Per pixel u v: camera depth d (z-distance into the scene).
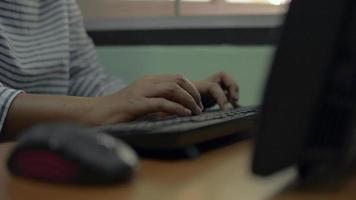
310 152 0.42
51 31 1.26
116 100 0.70
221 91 0.87
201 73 1.39
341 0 0.39
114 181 0.43
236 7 1.43
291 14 0.40
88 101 0.73
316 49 0.40
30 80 1.18
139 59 1.41
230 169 0.51
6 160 0.48
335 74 0.40
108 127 0.55
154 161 0.53
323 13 0.40
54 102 0.74
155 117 0.67
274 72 0.41
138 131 0.52
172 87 0.71
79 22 1.36
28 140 0.45
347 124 0.41
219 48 1.39
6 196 0.41
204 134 0.56
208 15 1.42
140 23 1.42
